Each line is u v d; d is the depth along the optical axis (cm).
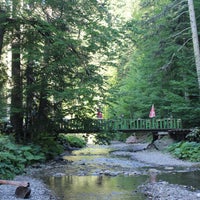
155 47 2667
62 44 1611
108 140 2189
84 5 1739
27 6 1666
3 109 1838
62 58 1733
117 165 1730
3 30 1669
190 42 2592
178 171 1498
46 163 1798
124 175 1410
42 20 1608
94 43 1697
